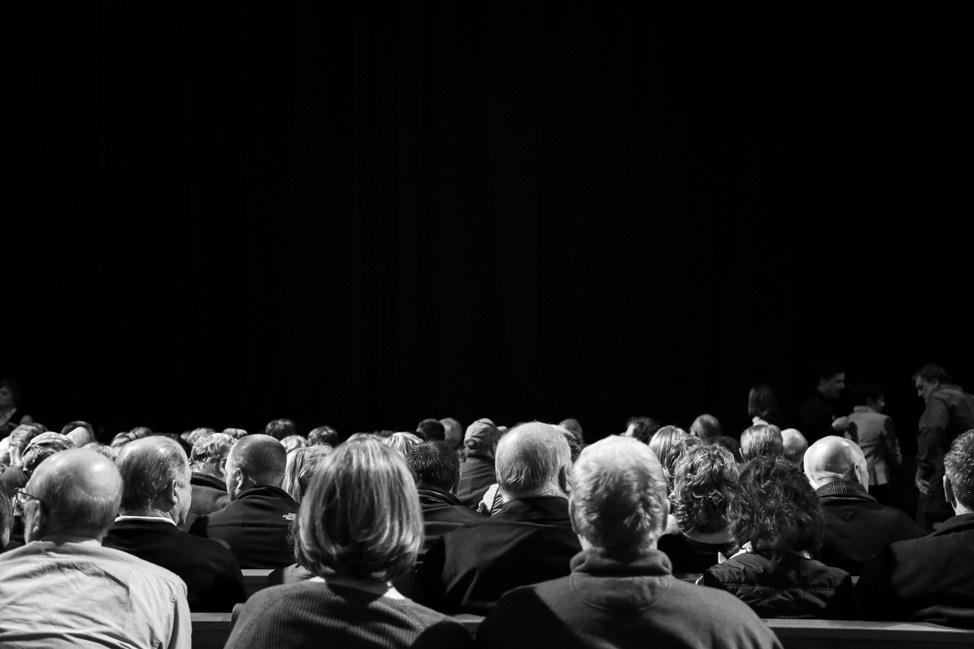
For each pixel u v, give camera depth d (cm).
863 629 251
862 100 1079
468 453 604
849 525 362
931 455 681
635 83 1139
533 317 1130
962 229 1059
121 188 1155
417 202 1148
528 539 292
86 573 246
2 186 1148
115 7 1146
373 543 198
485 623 203
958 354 1066
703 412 1134
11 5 1143
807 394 1096
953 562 271
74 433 525
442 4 1163
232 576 308
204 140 1155
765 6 1098
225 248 1167
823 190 1095
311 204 1166
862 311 1085
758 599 267
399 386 1145
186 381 1156
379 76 1155
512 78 1135
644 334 1146
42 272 1155
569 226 1148
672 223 1136
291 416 1166
